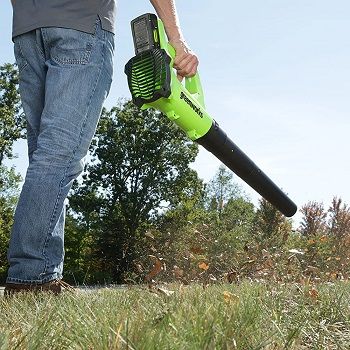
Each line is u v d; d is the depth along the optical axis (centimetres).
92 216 3053
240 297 209
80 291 265
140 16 205
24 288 217
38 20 223
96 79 223
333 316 201
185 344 117
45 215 212
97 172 3106
